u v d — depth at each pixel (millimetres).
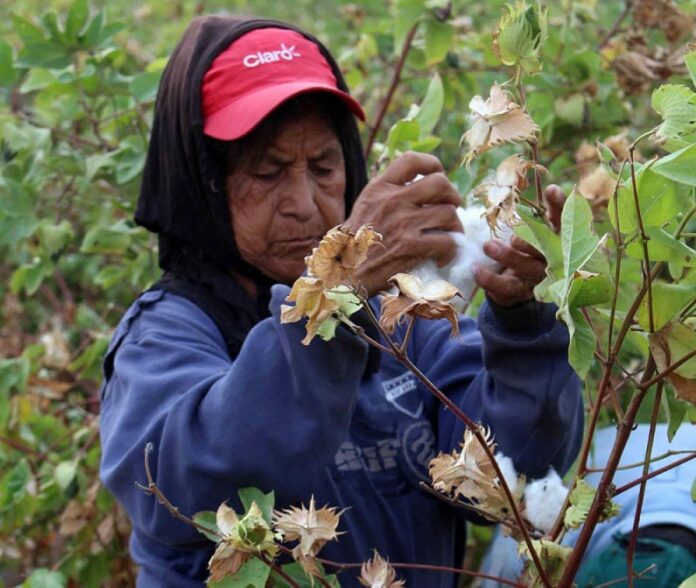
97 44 2066
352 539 1331
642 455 1544
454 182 1945
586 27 2400
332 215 1424
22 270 2180
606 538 1406
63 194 2160
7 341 2775
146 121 2209
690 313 1007
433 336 1507
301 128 1391
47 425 2283
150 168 1498
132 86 2033
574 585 1106
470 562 2008
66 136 2164
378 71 2584
